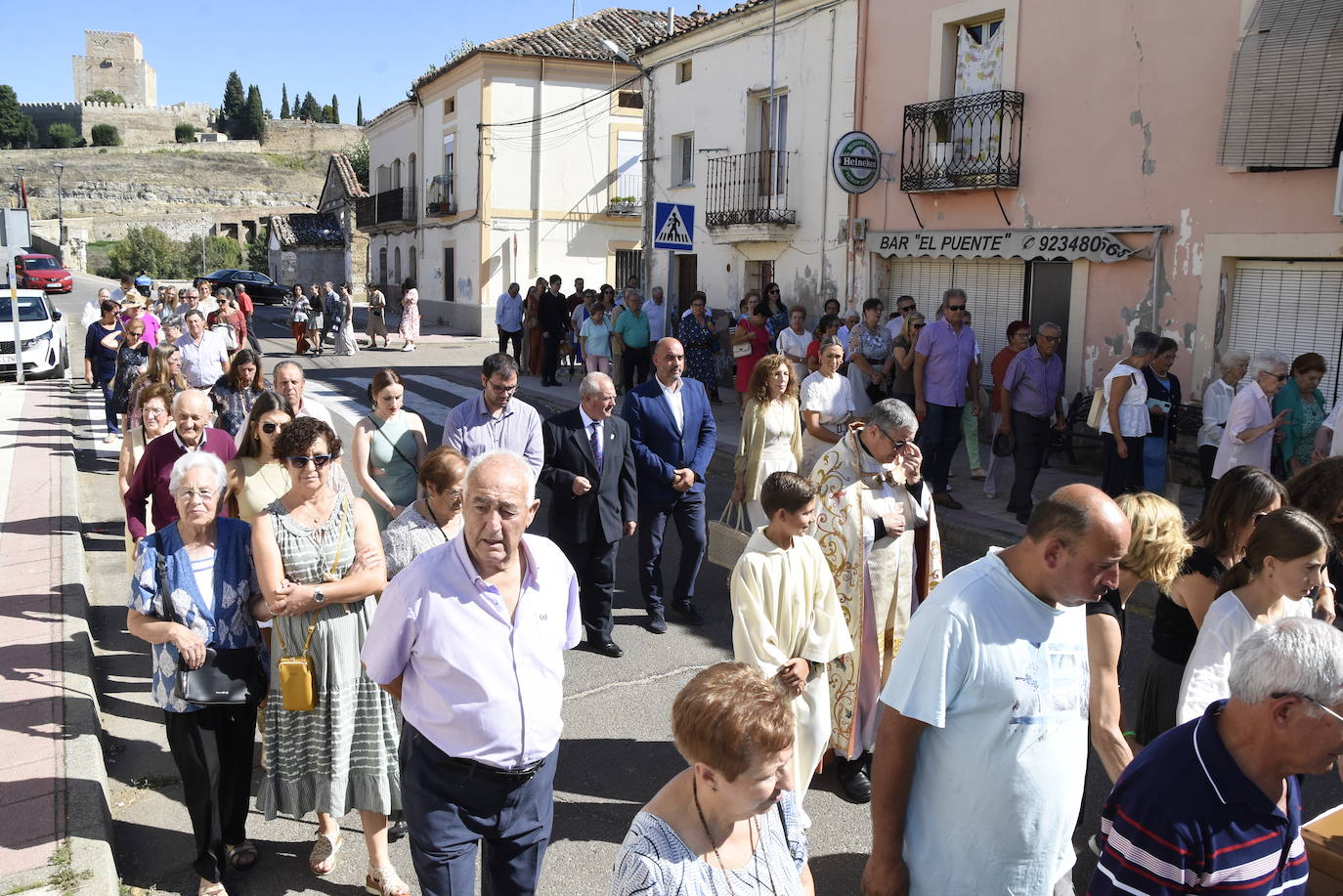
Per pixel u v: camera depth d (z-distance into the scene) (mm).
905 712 2709
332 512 4047
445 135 32875
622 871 2189
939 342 9789
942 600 2715
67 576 7254
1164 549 3533
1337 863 2988
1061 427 9391
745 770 2107
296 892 4074
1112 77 11281
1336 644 2248
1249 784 2301
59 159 89125
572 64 30078
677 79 18875
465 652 3141
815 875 4168
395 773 4086
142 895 4008
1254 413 7469
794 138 15969
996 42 12773
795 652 4164
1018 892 2727
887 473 4656
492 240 30141
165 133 113375
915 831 2797
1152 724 3869
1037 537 2650
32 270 41312
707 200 18094
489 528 3098
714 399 16047
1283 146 9617
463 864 3199
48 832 3990
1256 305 10359
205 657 3881
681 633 6949
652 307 17141
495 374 5965
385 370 5879
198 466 3957
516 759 3188
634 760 5172
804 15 15484
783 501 4062
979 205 13000
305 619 3941
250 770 4219
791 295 16312
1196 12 10398
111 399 13469
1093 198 11617
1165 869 2316
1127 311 11375
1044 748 2684
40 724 4914
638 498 6809
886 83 14148
